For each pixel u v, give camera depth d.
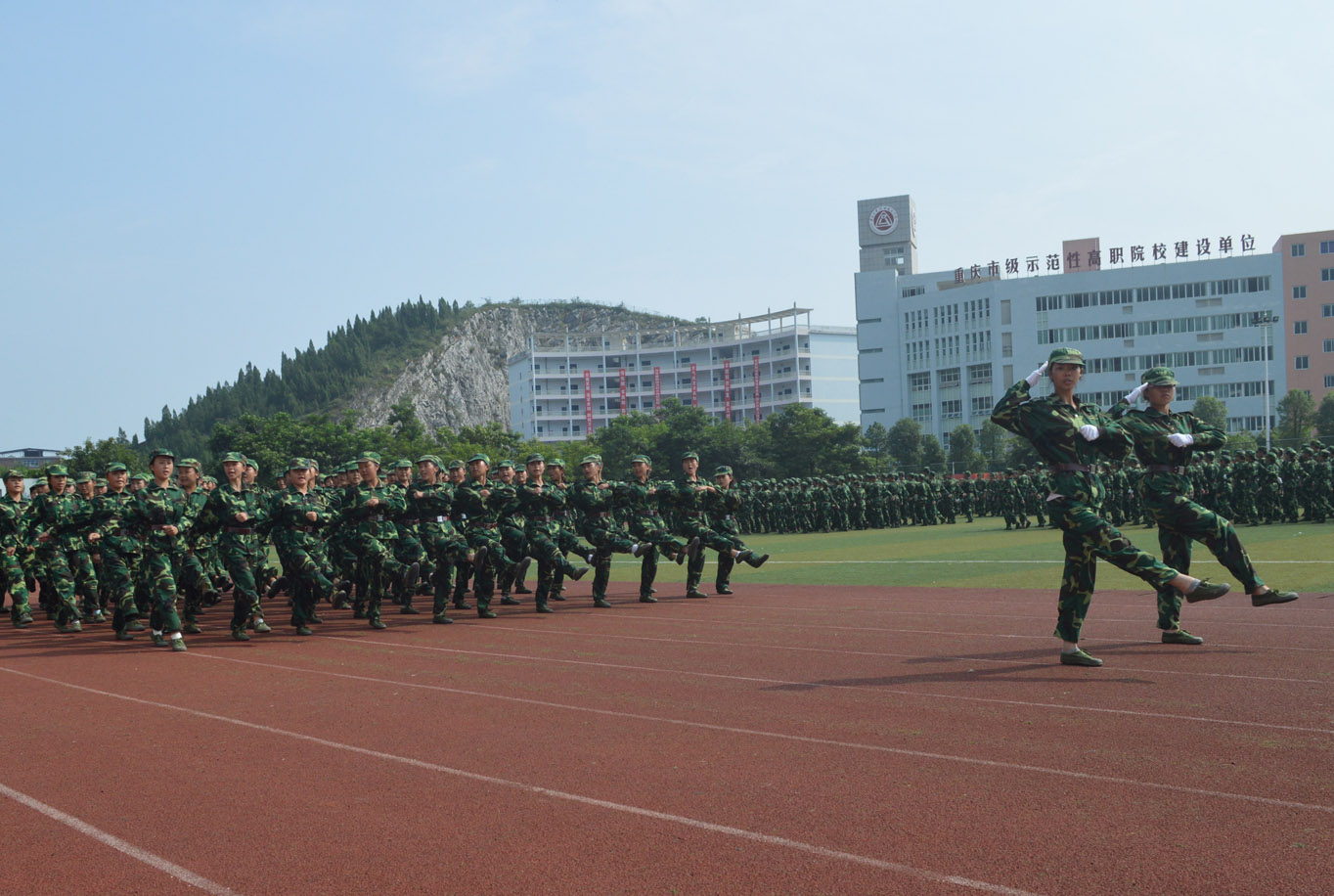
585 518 16.27
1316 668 8.80
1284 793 5.52
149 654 12.24
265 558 14.96
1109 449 9.53
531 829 5.32
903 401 111.12
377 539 14.34
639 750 6.82
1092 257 102.44
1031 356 101.94
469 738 7.32
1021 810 5.38
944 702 7.96
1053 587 16.11
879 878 4.54
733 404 141.25
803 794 5.76
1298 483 29.28
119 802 6.04
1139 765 6.11
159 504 12.65
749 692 8.66
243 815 5.72
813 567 22.47
